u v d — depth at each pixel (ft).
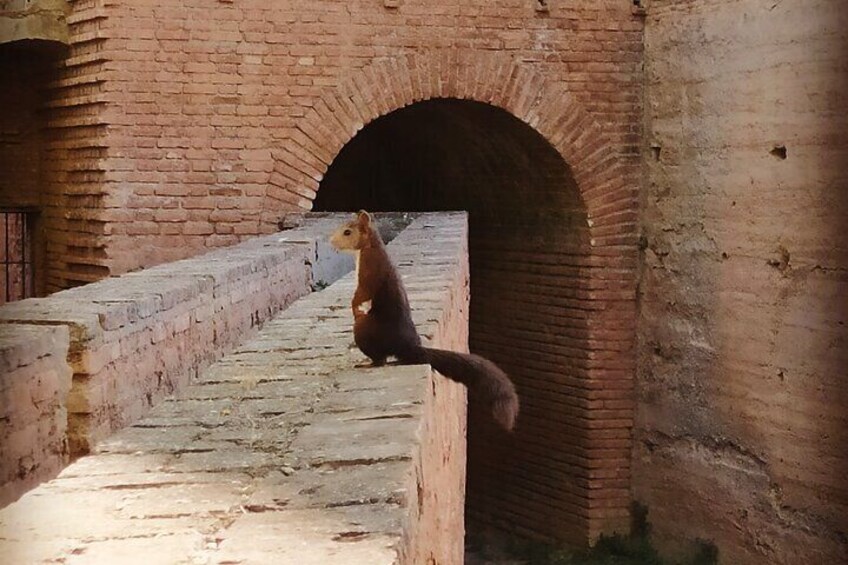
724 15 44.86
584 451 50.49
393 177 64.13
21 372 14.01
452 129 54.54
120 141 45.21
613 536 50.31
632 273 50.16
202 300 22.62
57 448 15.29
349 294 23.63
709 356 46.03
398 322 15.99
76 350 15.81
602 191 49.52
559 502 51.80
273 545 8.20
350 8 46.57
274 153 46.21
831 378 39.83
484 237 56.54
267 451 11.08
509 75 48.19
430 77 47.44
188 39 45.37
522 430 53.62
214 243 45.93
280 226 46.16
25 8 46.19
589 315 50.08
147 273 23.80
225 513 9.04
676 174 47.85
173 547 8.23
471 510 56.24
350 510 8.98
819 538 40.34
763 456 43.09
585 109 49.08
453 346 24.70
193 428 12.22
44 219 51.44
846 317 39.14
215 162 45.85
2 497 13.39
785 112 41.83
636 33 49.29
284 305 30.76
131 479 10.10
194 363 22.07
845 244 39.17
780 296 42.22
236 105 45.88
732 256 44.75
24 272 53.67
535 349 53.11
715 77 45.50
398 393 13.71
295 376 15.19
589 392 50.24
